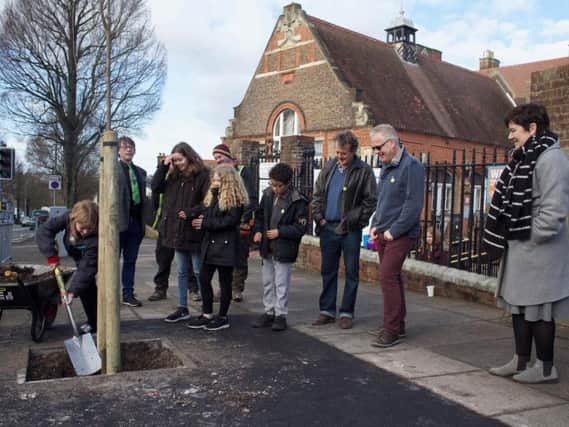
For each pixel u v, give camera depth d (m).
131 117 28.61
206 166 6.41
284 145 11.66
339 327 5.94
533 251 4.05
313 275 10.05
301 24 28.44
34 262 14.48
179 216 6.04
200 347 5.10
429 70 33.41
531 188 4.02
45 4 25.62
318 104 27.44
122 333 5.56
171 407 3.68
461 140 30.11
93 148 29.31
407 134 27.23
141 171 7.03
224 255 5.63
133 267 6.96
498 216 4.23
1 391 3.94
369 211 5.79
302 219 5.73
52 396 3.86
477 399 3.84
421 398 3.86
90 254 5.12
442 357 4.84
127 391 3.96
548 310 4.02
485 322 6.20
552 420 3.49
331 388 4.05
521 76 38.94
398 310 5.18
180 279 6.18
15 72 25.98
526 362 4.26
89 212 5.06
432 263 8.20
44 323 5.23
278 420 3.49
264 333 5.65
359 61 28.78
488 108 35.06
